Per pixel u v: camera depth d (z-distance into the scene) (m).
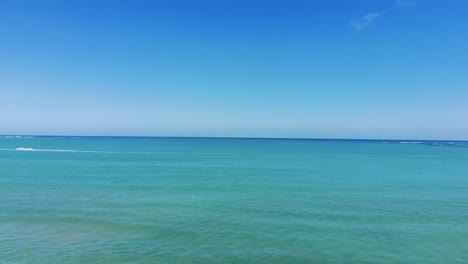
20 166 52.03
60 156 72.81
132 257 15.20
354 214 23.08
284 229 19.56
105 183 36.16
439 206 25.62
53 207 24.42
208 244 17.00
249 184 36.25
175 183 36.69
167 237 18.02
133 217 21.91
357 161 67.44
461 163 63.28
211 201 27.08
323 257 15.54
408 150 117.69
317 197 28.98
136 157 73.81
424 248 16.77
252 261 14.95
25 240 17.27
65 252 15.67
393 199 28.25
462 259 15.49
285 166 56.59
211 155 83.38
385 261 15.20
